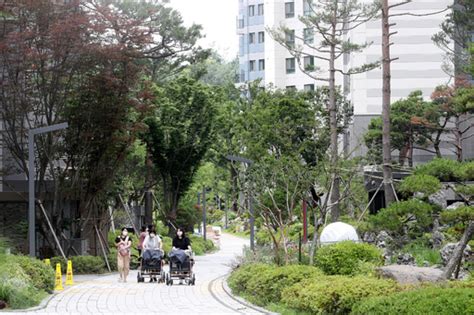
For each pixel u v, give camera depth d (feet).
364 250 80.94
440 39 147.74
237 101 213.66
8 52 122.11
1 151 140.77
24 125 133.59
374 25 197.16
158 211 213.87
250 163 117.70
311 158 147.43
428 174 88.43
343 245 81.46
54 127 104.42
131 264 140.77
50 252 132.57
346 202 130.41
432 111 158.10
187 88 184.55
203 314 67.05
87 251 146.92
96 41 128.77
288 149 131.23
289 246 108.06
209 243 215.51
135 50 129.59
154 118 178.09
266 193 120.98
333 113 142.00
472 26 142.00
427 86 198.18
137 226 195.83
